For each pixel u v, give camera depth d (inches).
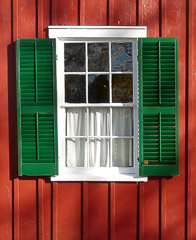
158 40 140.4
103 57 147.0
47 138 142.0
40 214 144.7
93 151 148.9
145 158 141.9
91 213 144.6
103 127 148.3
